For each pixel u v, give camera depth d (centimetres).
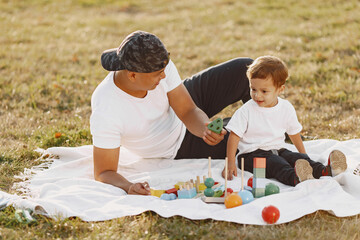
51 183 367
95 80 762
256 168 336
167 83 383
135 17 1323
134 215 310
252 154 393
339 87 656
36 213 320
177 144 412
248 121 394
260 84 377
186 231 293
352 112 573
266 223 297
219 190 338
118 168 412
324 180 340
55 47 1002
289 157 390
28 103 637
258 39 1012
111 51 352
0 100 646
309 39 974
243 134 401
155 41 325
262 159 335
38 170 414
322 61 814
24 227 306
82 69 837
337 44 886
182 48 988
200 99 437
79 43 1047
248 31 1102
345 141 451
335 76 711
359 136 489
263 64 376
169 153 414
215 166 408
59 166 412
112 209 318
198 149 413
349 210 315
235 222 300
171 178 382
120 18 1298
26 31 1144
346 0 1293
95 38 1088
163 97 380
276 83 378
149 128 387
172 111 403
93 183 360
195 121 384
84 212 316
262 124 394
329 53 836
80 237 292
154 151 408
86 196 336
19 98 656
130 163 412
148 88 346
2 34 1103
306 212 307
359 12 1150
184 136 411
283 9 1281
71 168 414
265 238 282
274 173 376
